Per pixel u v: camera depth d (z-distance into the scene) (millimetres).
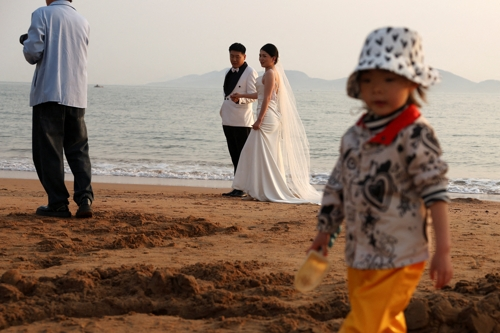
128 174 15820
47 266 4762
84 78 6641
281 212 7984
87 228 6148
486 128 37844
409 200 2389
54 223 6402
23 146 23516
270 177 9422
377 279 2400
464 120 46625
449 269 2279
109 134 30125
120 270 4277
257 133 9430
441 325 3281
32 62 6445
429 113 57031
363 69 2328
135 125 36344
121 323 3383
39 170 6793
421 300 3361
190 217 6855
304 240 5902
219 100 90250
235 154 10039
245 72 9812
